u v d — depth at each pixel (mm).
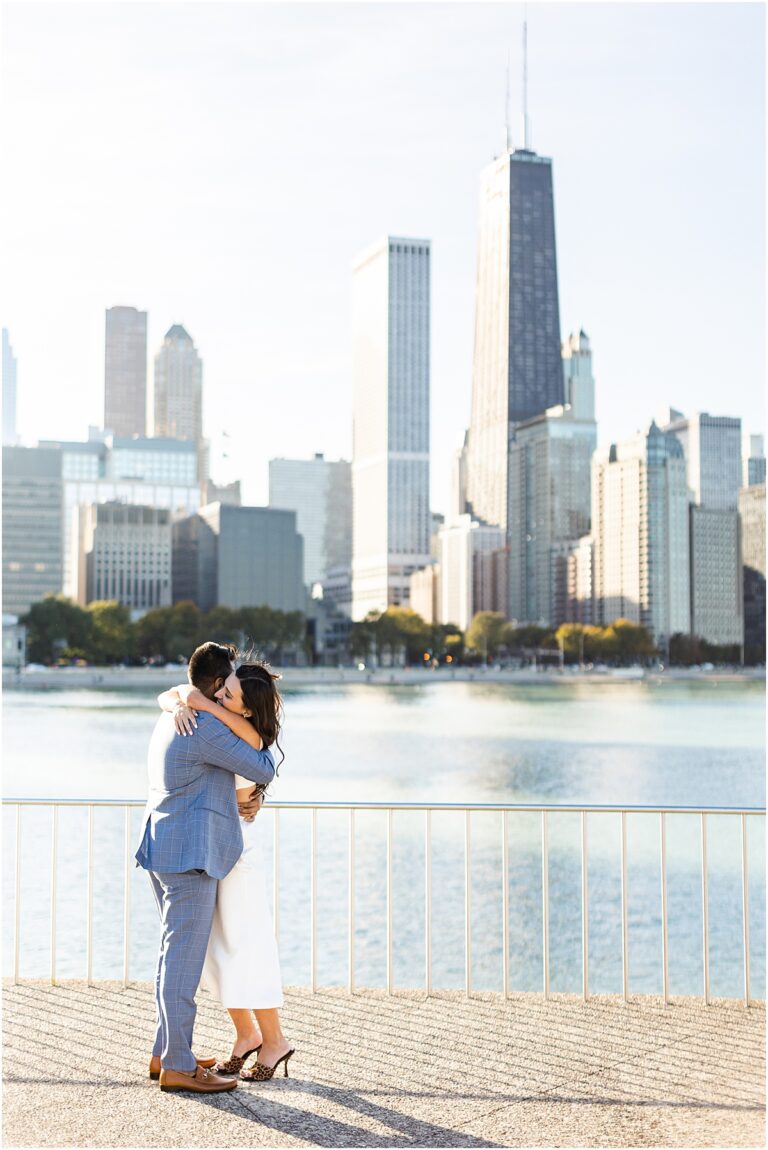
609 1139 6051
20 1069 7094
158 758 6664
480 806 8797
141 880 31188
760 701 147250
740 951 26891
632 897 31688
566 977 24531
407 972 23891
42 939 25125
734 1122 6273
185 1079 6688
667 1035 7824
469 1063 7234
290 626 199750
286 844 37188
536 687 189750
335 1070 7102
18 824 9094
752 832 42719
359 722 102875
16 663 177500
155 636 194750
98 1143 5992
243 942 6859
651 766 71875
